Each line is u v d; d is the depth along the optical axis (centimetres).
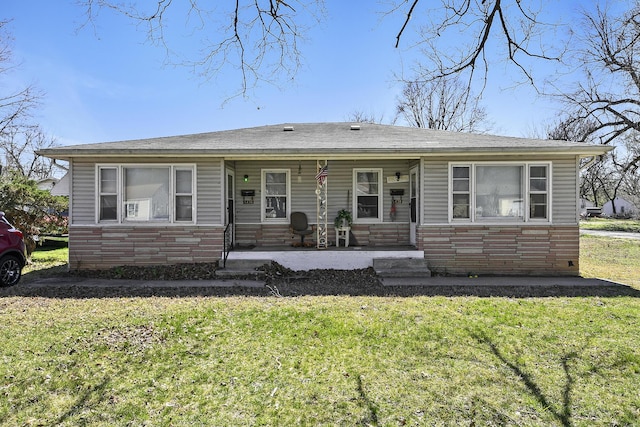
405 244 1046
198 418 294
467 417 296
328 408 308
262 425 287
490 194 898
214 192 894
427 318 528
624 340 446
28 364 377
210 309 569
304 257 911
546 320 520
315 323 507
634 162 2372
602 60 1346
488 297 662
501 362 389
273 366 380
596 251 1381
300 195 1054
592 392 332
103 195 891
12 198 1061
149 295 672
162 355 403
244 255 902
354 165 1053
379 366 380
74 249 887
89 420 289
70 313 545
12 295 666
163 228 890
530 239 892
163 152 844
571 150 841
